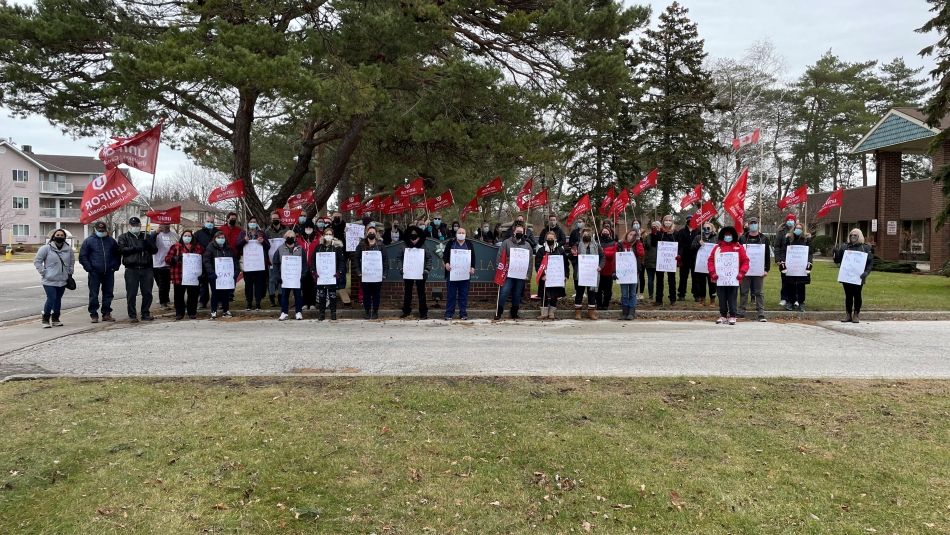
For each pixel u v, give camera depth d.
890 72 53.31
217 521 3.88
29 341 9.81
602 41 15.05
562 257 12.42
